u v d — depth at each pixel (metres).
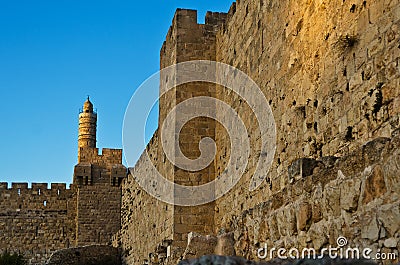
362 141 14.88
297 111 19.02
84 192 66.19
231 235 16.25
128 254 46.19
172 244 27.61
